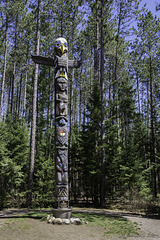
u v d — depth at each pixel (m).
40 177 14.70
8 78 30.16
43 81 18.55
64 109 10.04
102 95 16.77
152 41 21.84
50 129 16.67
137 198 15.16
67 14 20.44
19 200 14.97
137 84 29.25
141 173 17.16
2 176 14.82
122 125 24.61
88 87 30.67
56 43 10.68
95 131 17.58
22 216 10.20
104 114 16.95
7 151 15.34
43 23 21.66
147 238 7.28
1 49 23.64
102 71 17.08
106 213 12.16
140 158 18.36
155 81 25.44
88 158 16.69
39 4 16.61
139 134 22.73
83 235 7.36
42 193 14.43
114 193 16.25
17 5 20.84
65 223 8.56
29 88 21.33
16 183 15.50
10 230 7.62
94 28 23.52
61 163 9.51
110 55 23.45
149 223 9.64
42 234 7.25
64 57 10.52
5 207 14.47
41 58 10.83
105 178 16.34
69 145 18.02
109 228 8.42
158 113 22.61
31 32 23.66
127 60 26.62
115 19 22.02
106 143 17.09
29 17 23.05
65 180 9.38
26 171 16.44
